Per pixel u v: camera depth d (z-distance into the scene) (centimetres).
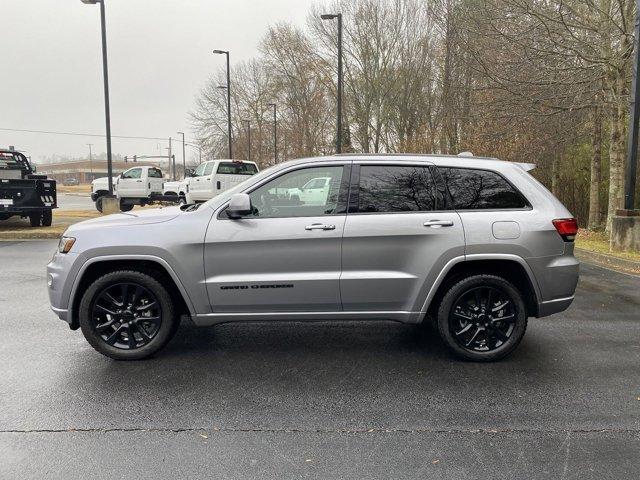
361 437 321
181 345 494
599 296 707
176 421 342
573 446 311
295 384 403
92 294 437
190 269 432
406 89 3228
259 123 5775
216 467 288
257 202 447
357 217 435
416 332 537
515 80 1271
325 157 454
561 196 2166
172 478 278
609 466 289
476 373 424
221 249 431
